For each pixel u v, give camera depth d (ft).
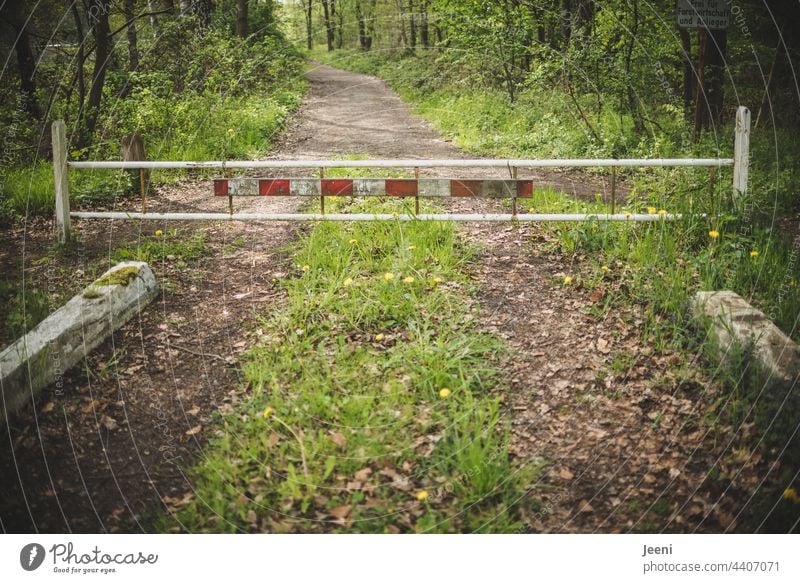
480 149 36.37
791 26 31.68
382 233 18.98
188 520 10.36
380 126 46.62
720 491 10.70
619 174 28.81
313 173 28.86
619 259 17.66
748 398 12.25
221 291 17.12
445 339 14.38
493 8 41.88
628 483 10.94
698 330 14.35
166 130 33.22
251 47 54.08
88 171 26.71
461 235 19.66
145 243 19.97
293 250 19.22
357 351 14.01
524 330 14.97
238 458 11.48
